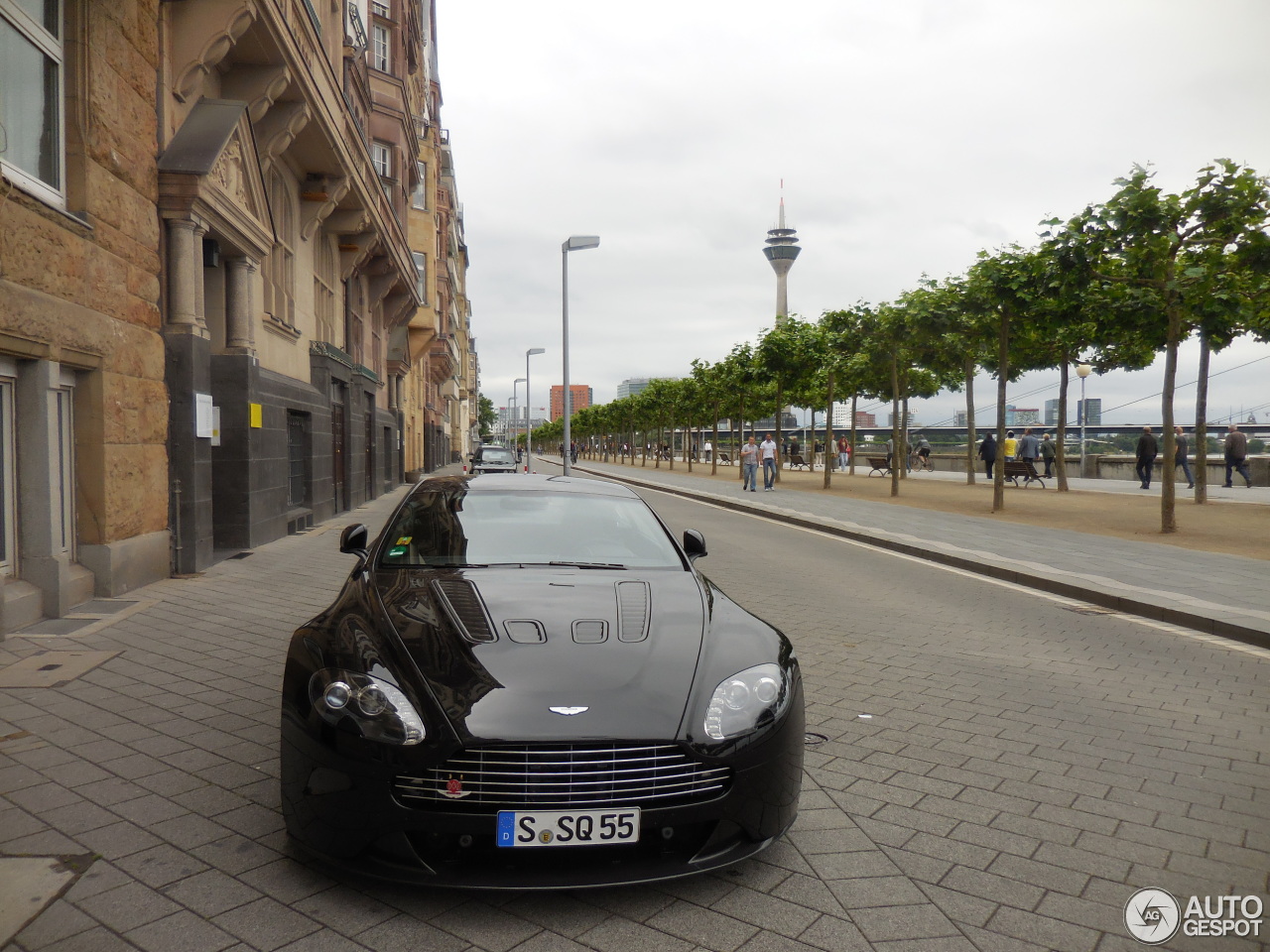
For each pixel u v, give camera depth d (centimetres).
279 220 1334
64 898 270
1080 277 1335
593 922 269
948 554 1169
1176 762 432
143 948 245
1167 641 723
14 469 624
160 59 838
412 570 396
